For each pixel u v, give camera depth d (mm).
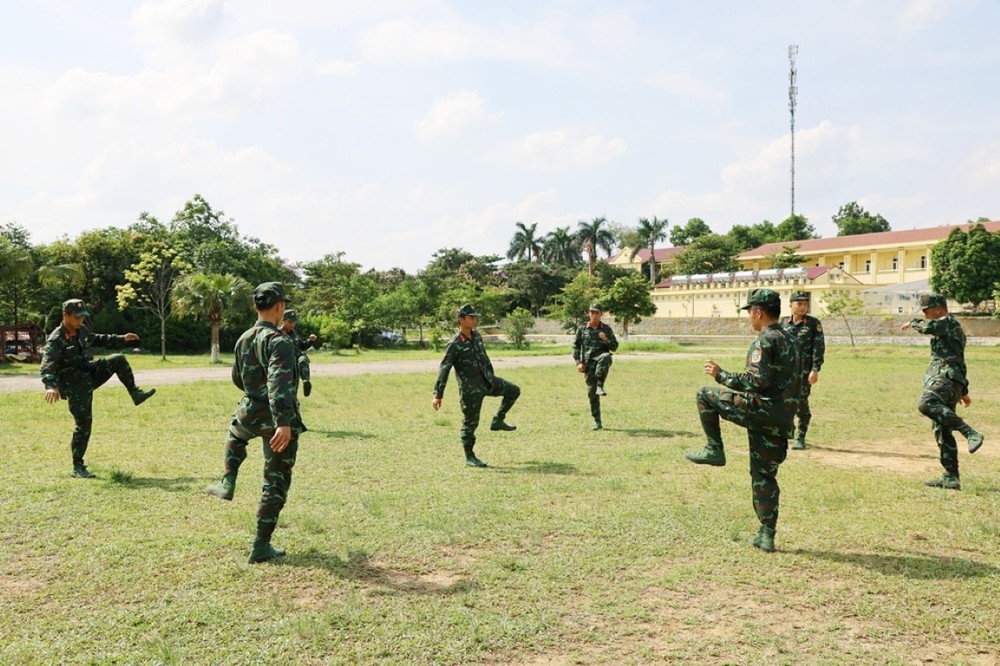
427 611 3969
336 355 38438
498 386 8234
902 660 3445
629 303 51719
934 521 5801
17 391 16500
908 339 49156
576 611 4016
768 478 5074
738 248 93812
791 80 93375
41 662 3361
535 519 5809
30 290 39844
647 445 9445
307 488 6891
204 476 7340
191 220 49719
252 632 3699
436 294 57812
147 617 3875
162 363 30547
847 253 78375
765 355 4938
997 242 52438
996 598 4199
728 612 4020
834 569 4684
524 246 88312
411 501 6387
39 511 5918
